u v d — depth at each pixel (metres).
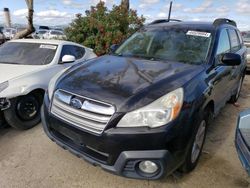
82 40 9.62
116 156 2.57
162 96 2.62
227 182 3.09
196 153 3.20
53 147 3.69
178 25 4.39
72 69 3.49
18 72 4.32
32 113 4.29
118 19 9.61
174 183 3.03
